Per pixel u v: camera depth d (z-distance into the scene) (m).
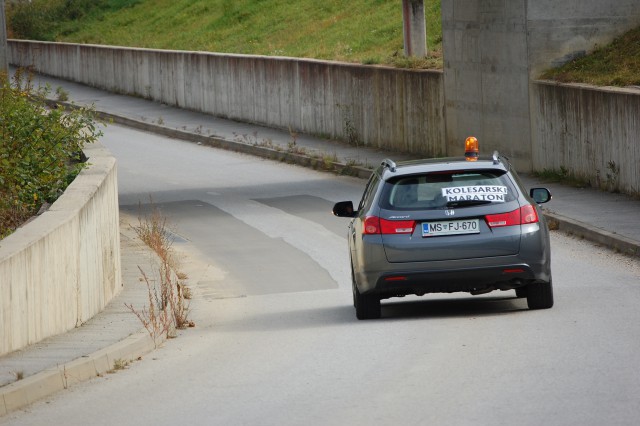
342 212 27.48
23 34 144.50
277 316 28.48
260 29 104.81
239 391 18.28
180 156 71.56
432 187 24.86
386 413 15.93
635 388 16.58
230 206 51.47
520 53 53.03
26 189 35.50
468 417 15.34
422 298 30.69
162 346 24.16
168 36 118.12
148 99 102.06
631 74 48.69
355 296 26.59
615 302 26.02
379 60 70.00
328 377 18.98
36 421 16.98
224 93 87.12
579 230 38.34
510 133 54.44
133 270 34.66
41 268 22.86
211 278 36.03
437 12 83.19
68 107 99.44
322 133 73.81
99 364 20.81
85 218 26.58
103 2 145.38
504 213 24.48
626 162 44.91
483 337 21.89
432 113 61.88
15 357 20.83
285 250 40.31
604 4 53.06
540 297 25.42
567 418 14.98
